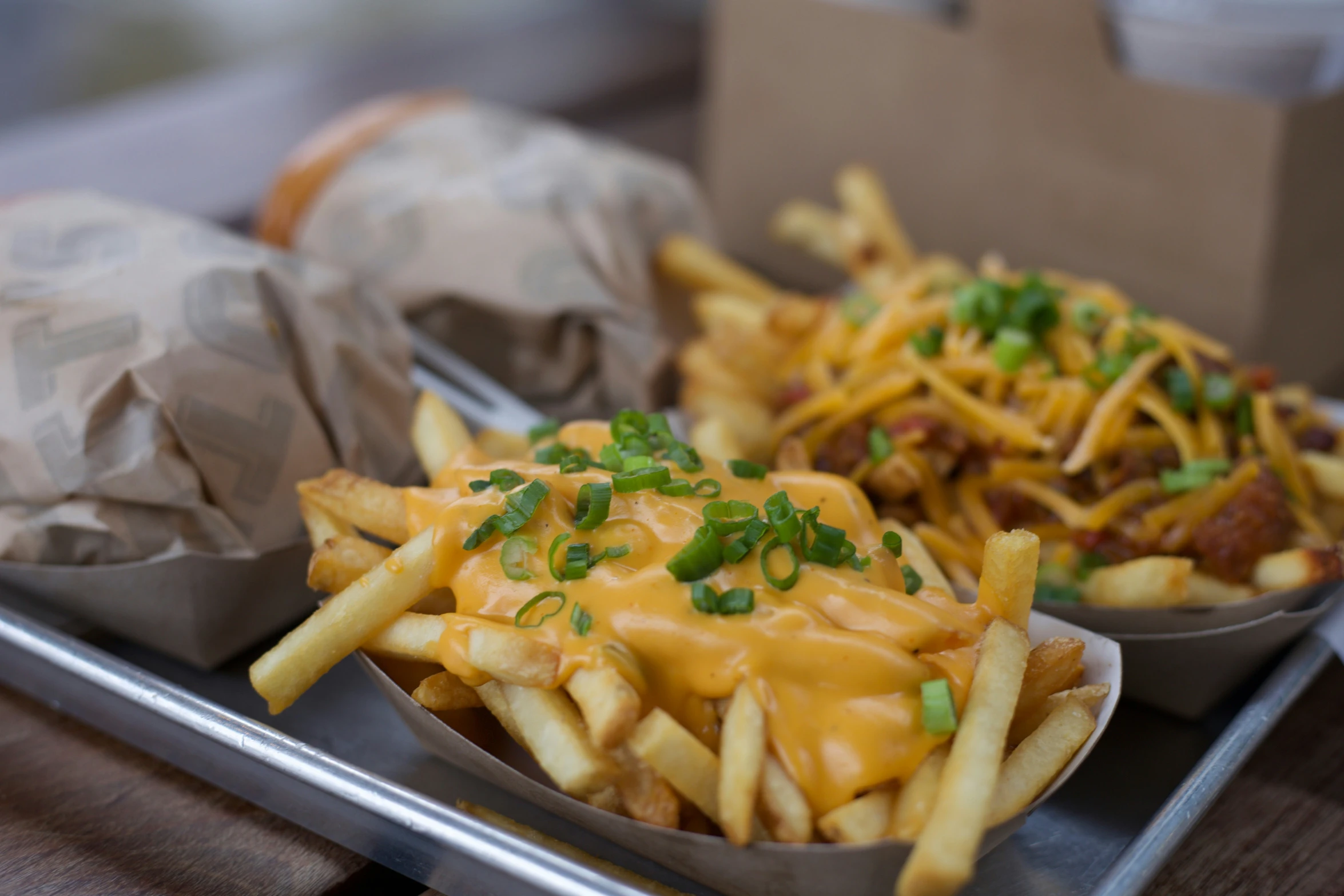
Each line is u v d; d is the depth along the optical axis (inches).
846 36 30.3
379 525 20.0
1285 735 21.2
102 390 20.9
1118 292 27.6
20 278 22.0
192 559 20.6
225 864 19.3
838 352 24.0
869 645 18.2
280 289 22.7
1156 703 21.2
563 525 19.2
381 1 65.8
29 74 51.5
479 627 18.5
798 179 32.8
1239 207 25.9
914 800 17.8
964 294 23.0
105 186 32.8
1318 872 19.6
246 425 21.5
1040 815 20.0
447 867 18.5
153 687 19.6
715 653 18.2
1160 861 18.4
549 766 18.1
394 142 27.8
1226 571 21.4
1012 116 28.0
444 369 24.8
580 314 25.6
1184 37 25.9
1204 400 22.5
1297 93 25.8
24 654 20.6
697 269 27.0
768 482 20.2
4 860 19.2
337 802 18.8
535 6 59.9
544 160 27.5
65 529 20.8
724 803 17.7
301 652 19.0
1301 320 27.2
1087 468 22.4
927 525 22.2
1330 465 22.3
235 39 58.2
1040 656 18.9
